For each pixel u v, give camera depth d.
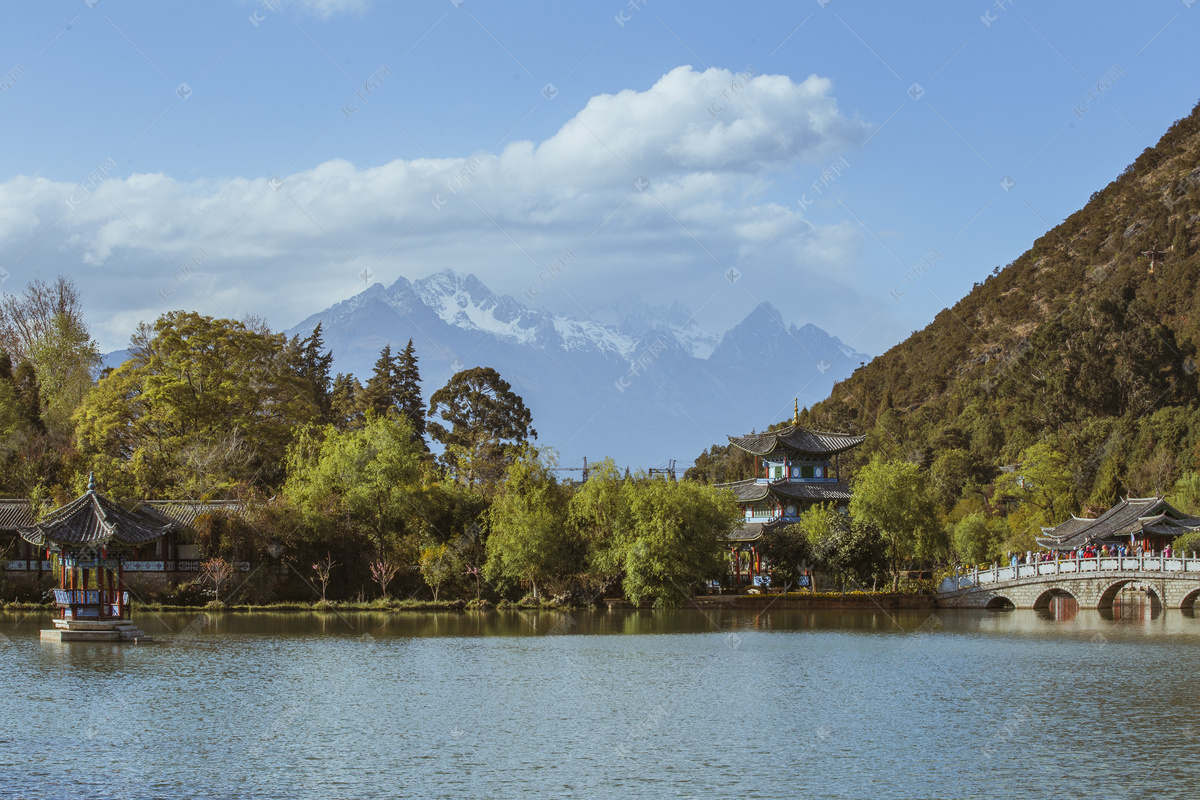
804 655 54.03
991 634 64.50
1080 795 27.20
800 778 28.84
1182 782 28.34
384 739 33.22
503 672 47.38
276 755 30.95
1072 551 93.19
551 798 26.91
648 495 81.38
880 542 88.38
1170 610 77.75
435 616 75.12
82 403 98.62
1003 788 27.86
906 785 28.14
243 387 98.19
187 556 80.56
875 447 177.00
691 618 75.75
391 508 84.25
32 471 85.56
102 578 58.28
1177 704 39.28
